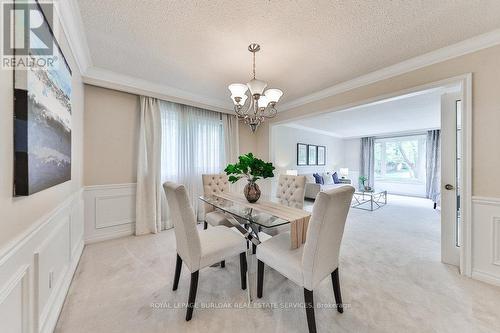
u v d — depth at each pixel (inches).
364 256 92.0
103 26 67.1
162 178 127.2
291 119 146.5
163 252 95.2
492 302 61.0
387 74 95.1
